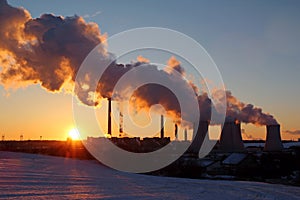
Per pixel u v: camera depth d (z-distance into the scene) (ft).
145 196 52.85
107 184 64.03
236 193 63.62
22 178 64.44
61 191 52.49
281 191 71.10
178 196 55.16
